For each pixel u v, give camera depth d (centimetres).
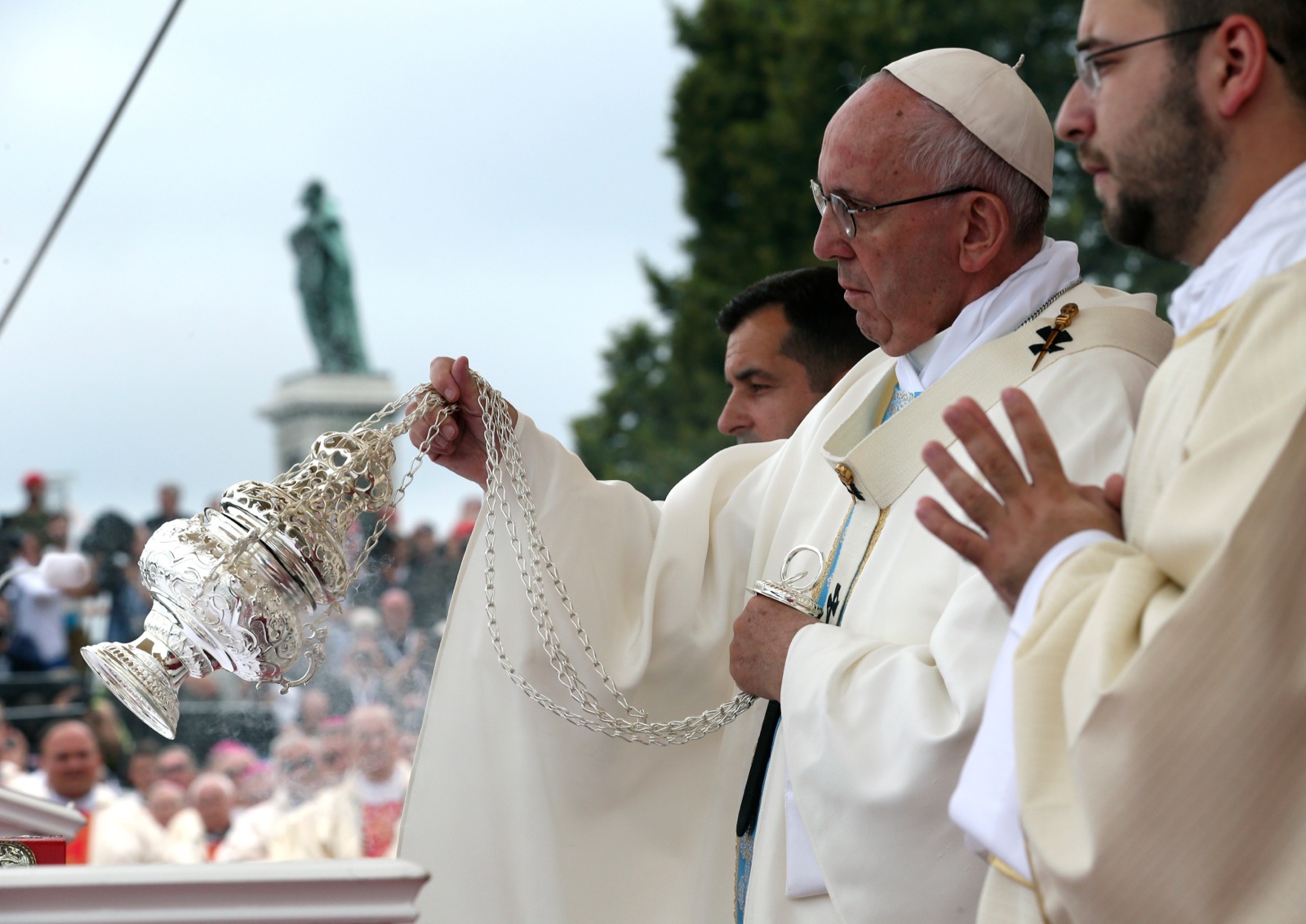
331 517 505
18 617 2580
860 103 566
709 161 4706
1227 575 345
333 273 6397
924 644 519
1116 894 348
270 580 485
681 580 638
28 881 342
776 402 798
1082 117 417
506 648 610
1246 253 393
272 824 1680
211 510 496
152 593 491
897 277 564
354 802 1692
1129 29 397
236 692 2436
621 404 5050
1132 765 345
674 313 5097
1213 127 391
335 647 2344
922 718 479
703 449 4456
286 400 6241
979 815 388
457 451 617
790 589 559
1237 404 369
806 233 4425
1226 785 343
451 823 610
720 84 4719
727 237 4616
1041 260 568
